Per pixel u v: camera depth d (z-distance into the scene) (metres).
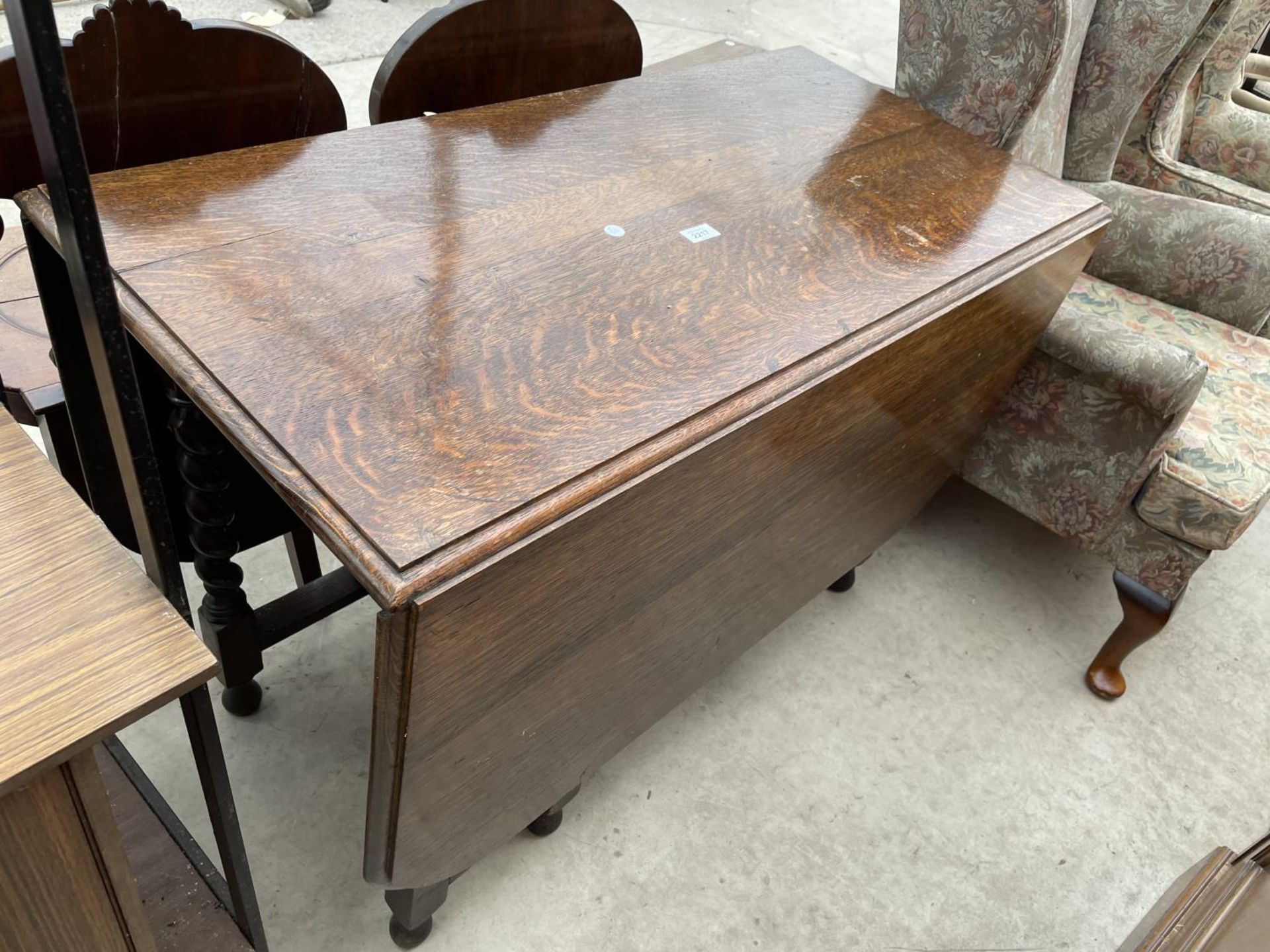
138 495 0.54
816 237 1.03
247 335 0.72
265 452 0.65
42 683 0.47
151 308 0.72
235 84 1.00
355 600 1.22
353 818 1.18
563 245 0.92
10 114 0.85
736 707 1.40
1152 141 1.83
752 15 3.62
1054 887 1.25
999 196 1.20
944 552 1.74
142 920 0.63
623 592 0.81
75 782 0.51
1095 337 1.29
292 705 1.29
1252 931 0.94
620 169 1.07
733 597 1.02
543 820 1.17
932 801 1.32
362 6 3.18
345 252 0.84
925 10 1.39
